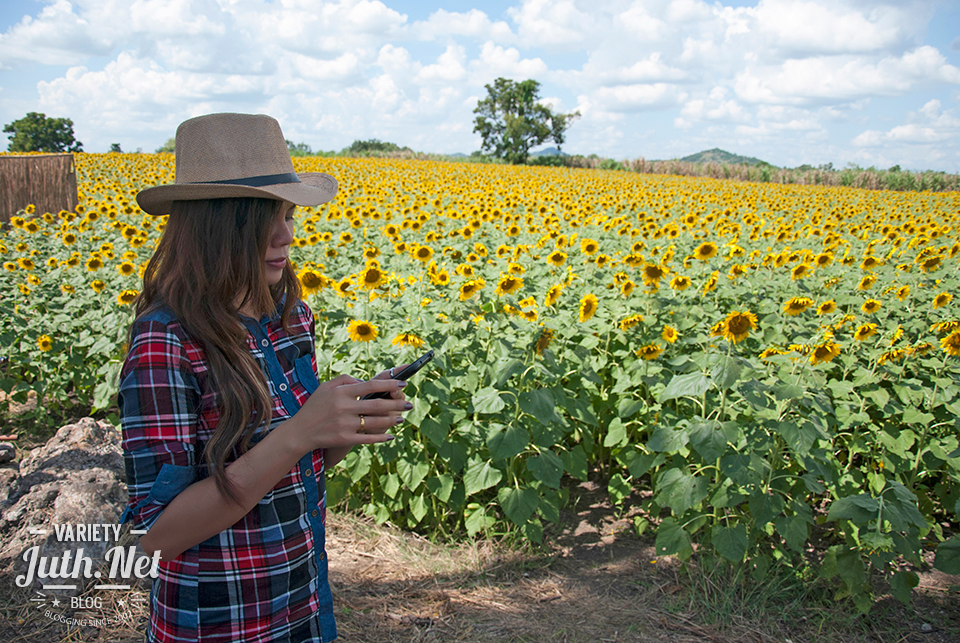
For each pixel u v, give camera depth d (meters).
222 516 1.28
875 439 4.22
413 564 3.79
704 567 3.67
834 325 5.23
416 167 34.38
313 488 1.57
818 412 3.88
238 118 1.42
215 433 1.31
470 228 8.29
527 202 14.48
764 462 3.32
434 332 4.14
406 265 6.66
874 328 4.60
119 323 5.24
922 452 4.13
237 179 1.39
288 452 1.30
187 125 1.40
